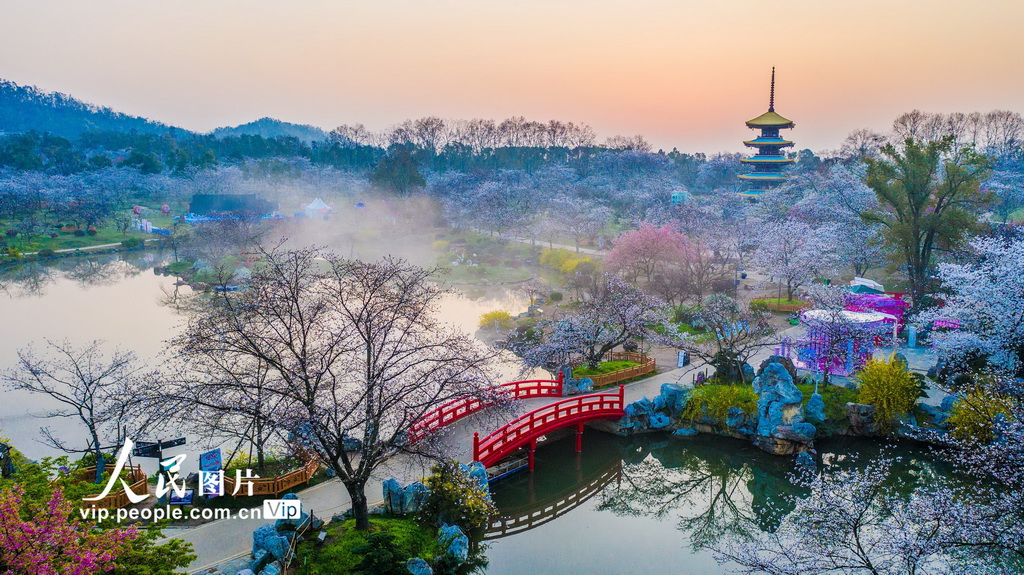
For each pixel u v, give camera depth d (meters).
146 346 61.25
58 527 18.14
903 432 40.31
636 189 153.75
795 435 39.06
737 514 36.50
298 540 26.77
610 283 56.91
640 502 38.06
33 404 46.50
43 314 74.69
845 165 144.88
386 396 28.50
